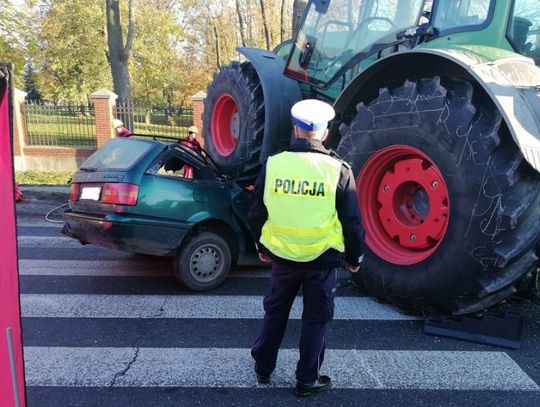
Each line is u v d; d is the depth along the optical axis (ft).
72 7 106.63
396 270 13.46
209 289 15.83
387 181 13.92
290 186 9.05
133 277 16.96
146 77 118.93
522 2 12.82
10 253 6.12
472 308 12.11
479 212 11.29
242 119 21.13
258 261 17.43
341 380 10.47
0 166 6.01
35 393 9.82
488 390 10.16
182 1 116.57
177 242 14.97
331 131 15.74
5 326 6.12
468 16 13.50
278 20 64.90
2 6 67.21
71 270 17.60
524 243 11.01
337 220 9.32
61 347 11.75
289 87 19.71
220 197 15.87
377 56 16.33
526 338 12.47
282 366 11.02
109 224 14.29
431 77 13.62
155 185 14.73
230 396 9.86
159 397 9.79
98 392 9.91
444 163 11.94
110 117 44.93
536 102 11.29
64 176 42.14
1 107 5.93
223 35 84.23
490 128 11.23
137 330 12.76
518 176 11.02
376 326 13.11
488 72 11.14
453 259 11.92
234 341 12.24
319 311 9.55
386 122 13.26
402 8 14.99
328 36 17.16
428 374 10.74
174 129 47.93
